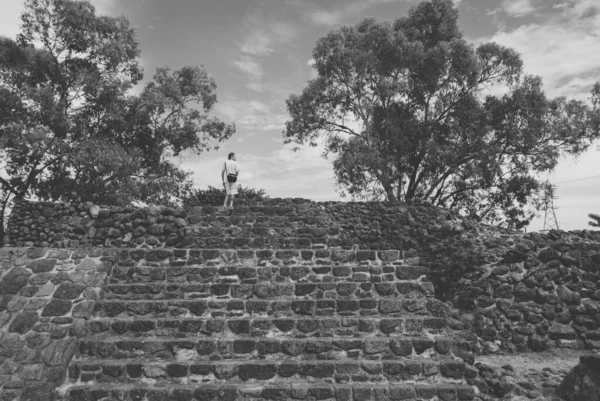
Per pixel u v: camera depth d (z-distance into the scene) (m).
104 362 5.39
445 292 9.45
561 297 7.61
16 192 17.98
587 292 7.60
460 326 7.20
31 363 5.30
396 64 20.09
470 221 11.84
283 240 8.50
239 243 8.35
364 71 20.17
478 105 20.31
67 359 5.35
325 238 8.62
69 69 18.70
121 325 5.81
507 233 11.70
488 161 19.08
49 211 10.93
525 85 19.73
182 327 5.83
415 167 21.36
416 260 7.24
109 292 6.44
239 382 5.33
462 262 9.33
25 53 17.61
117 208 9.27
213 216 10.11
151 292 6.46
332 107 22.27
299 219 10.69
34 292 6.26
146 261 7.10
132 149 19.39
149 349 5.55
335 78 21.31
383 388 5.23
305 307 6.18
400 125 21.02
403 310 6.22
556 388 5.73
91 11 18.73
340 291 6.52
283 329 5.89
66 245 8.80
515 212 21.27
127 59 19.83
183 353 5.56
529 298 7.71
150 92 19.27
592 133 19.45
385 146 20.69
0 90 16.33
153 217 8.62
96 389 5.12
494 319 7.55
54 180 18.11
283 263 7.27
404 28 21.53
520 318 7.55
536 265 7.98
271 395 5.18
